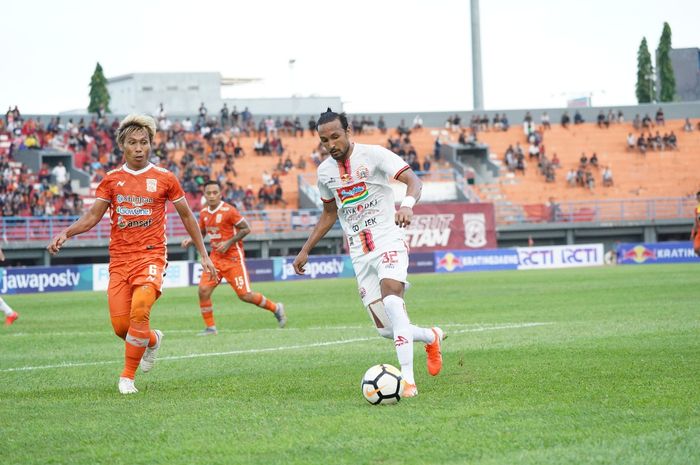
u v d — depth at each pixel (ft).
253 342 67.92
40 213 230.48
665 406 33.58
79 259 240.12
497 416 32.76
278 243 244.42
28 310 120.16
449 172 268.00
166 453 28.73
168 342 69.82
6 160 246.88
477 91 306.76
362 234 40.75
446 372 46.03
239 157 276.00
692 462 25.44
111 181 43.34
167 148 270.87
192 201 250.37
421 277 186.80
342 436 30.22
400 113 304.30
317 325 83.30
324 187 41.81
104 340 74.33
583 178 286.46
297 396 39.73
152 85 434.30
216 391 42.22
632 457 26.08
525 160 294.05
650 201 271.08
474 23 302.66
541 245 270.87
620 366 45.68
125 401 39.93
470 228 242.78
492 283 151.74
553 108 318.04
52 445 30.58
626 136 310.04
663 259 238.07
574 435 29.19
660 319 73.92
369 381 36.24
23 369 53.88
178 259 240.73
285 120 291.58
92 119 271.69
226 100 413.39
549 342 59.16
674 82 394.73
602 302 98.58
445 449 27.91
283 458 27.48
